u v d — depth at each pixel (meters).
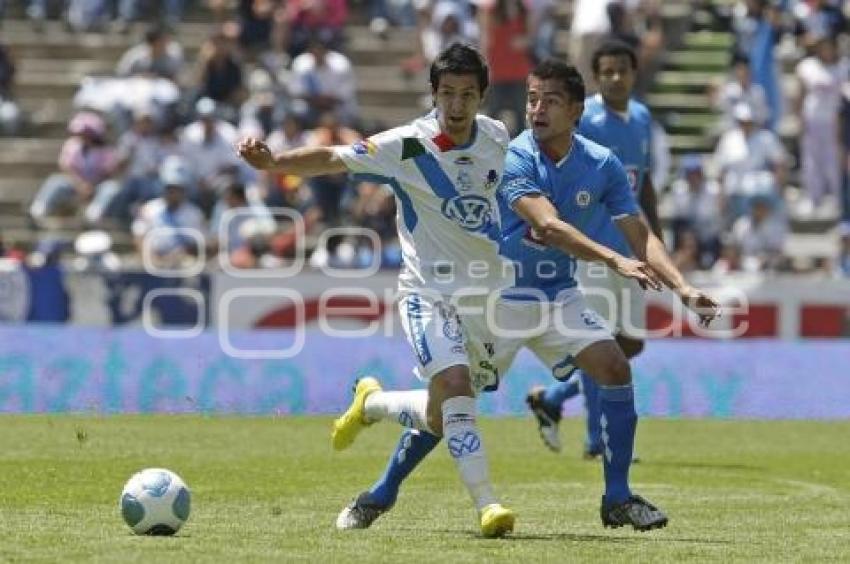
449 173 30.94
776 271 79.81
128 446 46.69
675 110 94.19
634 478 43.38
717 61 96.62
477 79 30.52
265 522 32.94
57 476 39.81
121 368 58.97
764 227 80.31
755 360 62.50
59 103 98.69
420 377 31.17
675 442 52.56
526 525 33.50
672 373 61.97
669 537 31.83
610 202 33.34
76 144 89.88
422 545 29.42
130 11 101.88
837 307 70.50
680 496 39.59
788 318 70.44
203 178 84.31
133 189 85.62
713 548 30.20
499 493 39.53
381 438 50.97
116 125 91.19
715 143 91.69
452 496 38.06
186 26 101.38
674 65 96.88
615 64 46.38
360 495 32.50
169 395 58.94
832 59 88.44
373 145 30.80
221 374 59.47
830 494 40.16
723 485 41.94
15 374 58.38
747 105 85.19
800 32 96.62
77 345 59.00
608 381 32.16
